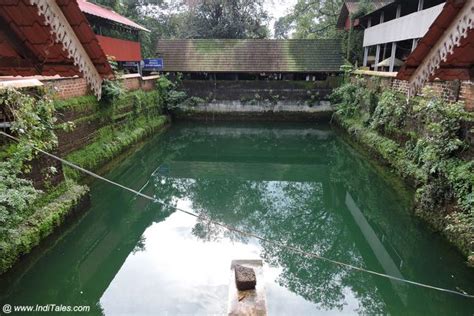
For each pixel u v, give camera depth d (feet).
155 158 43.86
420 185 23.02
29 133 17.90
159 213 27.94
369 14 48.21
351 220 27.45
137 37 55.31
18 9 7.23
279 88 56.70
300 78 59.00
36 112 19.02
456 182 18.42
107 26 45.39
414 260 20.47
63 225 19.77
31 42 8.64
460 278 16.60
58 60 9.59
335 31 67.97
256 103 57.36
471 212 16.94
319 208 30.32
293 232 25.50
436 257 18.76
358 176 35.09
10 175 15.96
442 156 20.30
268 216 28.45
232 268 12.78
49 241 18.40
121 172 34.12
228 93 57.41
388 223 24.59
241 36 70.79
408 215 22.82
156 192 33.09
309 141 49.96
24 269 16.46
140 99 44.19
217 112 58.08
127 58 51.19
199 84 57.57
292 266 20.40
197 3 67.92
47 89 21.77
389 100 32.78
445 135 20.44
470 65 12.15
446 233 18.35
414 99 27.71
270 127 56.03
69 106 26.91
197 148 47.83
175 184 35.96
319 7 71.31
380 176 30.68
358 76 45.88
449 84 23.36
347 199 30.91
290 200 32.14
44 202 19.71
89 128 30.48
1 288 15.08
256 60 58.65
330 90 55.93
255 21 71.31
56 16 6.39
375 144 33.53
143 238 23.18
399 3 41.22
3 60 9.40
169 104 55.77
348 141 43.11
